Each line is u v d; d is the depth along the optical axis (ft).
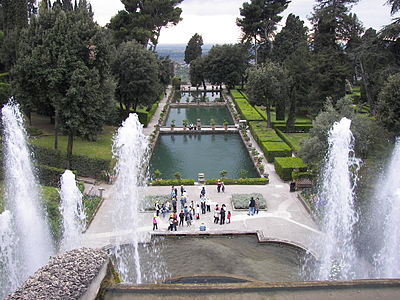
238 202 93.09
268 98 164.66
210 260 69.87
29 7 249.75
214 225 83.35
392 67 129.49
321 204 88.02
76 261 40.22
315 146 96.02
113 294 39.06
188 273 65.26
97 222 83.92
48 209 79.87
